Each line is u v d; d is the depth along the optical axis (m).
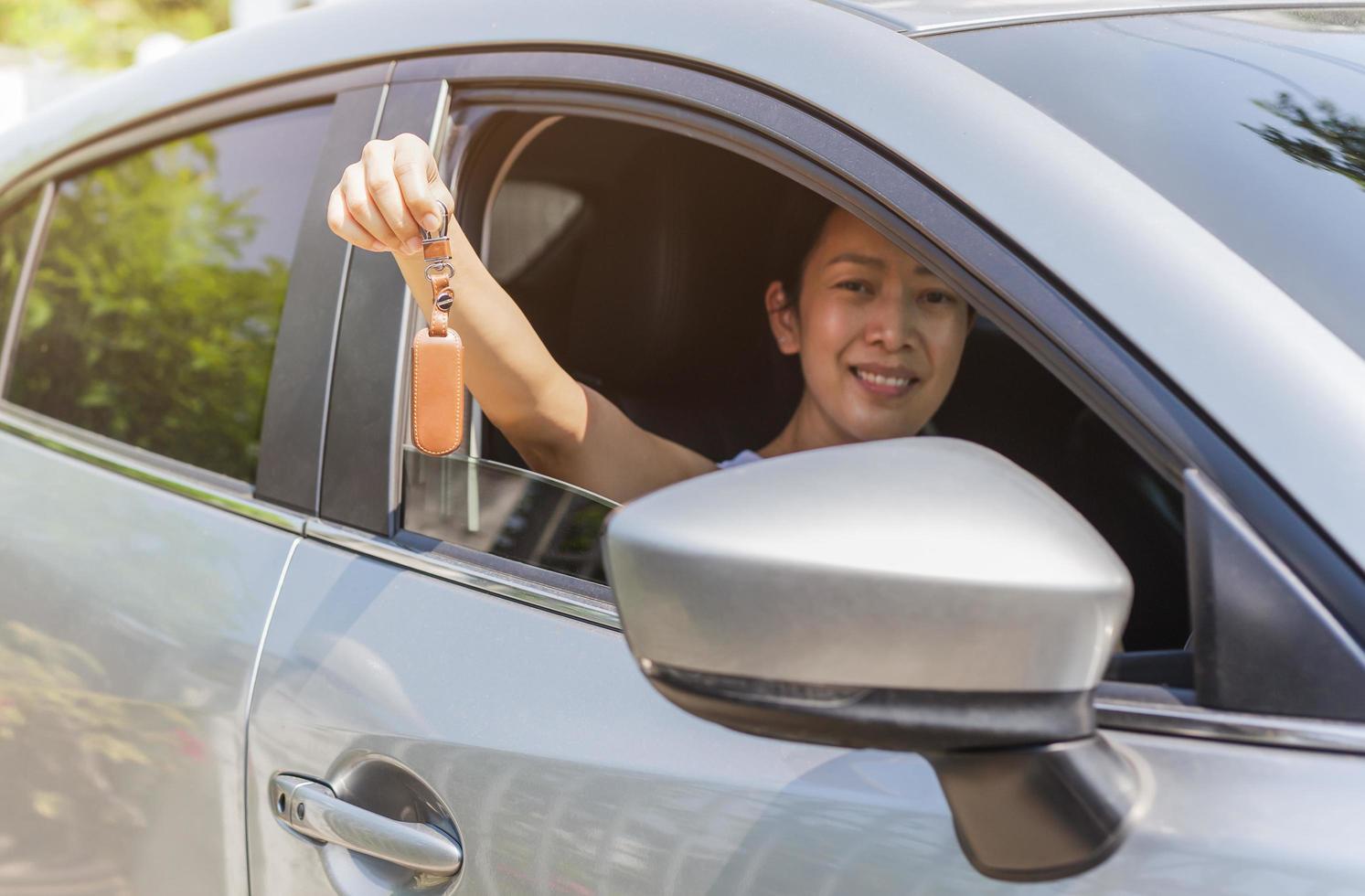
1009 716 0.82
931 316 1.55
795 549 0.78
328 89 1.57
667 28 1.30
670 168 1.75
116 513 1.57
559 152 1.69
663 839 1.05
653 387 1.85
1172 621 1.46
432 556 1.32
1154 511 1.54
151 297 1.75
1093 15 1.32
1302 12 1.46
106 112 1.88
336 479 1.40
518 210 1.68
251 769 1.32
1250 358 0.94
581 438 1.55
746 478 0.83
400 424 1.36
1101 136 1.13
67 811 1.50
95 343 1.79
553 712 1.15
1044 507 0.82
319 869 1.27
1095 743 0.88
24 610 1.57
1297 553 0.89
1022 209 1.04
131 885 1.44
